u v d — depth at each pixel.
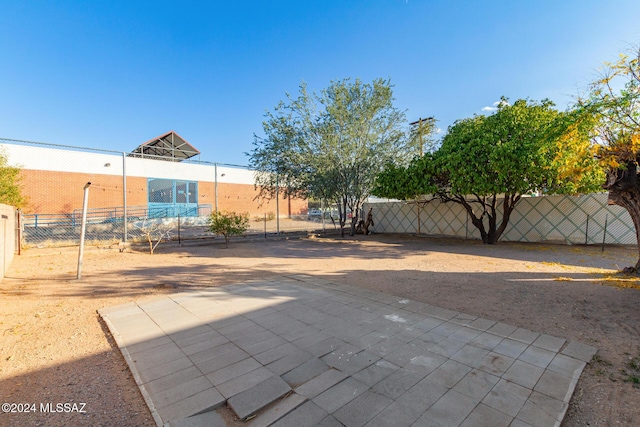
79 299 4.94
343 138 14.57
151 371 2.72
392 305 4.59
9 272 7.05
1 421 2.09
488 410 2.19
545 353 3.03
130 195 19.86
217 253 10.40
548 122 9.42
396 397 2.34
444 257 9.30
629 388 2.47
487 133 10.23
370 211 17.69
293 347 3.20
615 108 4.93
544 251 9.98
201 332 3.58
